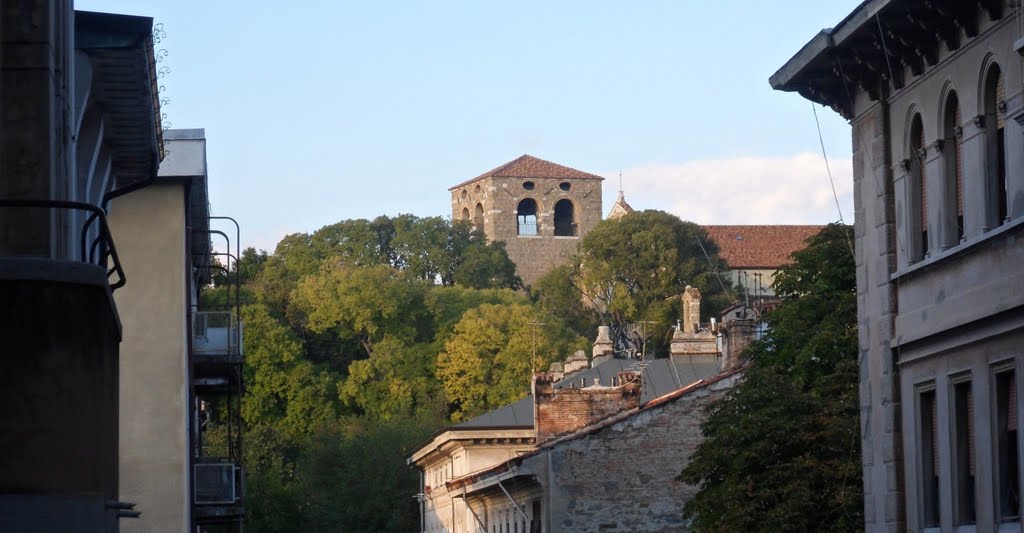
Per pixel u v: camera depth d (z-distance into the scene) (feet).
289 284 644.69
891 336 135.33
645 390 295.69
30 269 68.39
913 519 131.85
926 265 128.26
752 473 183.83
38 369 68.08
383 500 404.77
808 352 190.60
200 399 246.47
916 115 132.05
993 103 119.85
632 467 239.50
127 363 186.70
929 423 130.93
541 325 574.97
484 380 566.36
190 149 189.06
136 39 112.78
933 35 125.49
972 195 121.39
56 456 67.92
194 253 217.36
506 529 276.41
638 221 641.40
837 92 144.25
